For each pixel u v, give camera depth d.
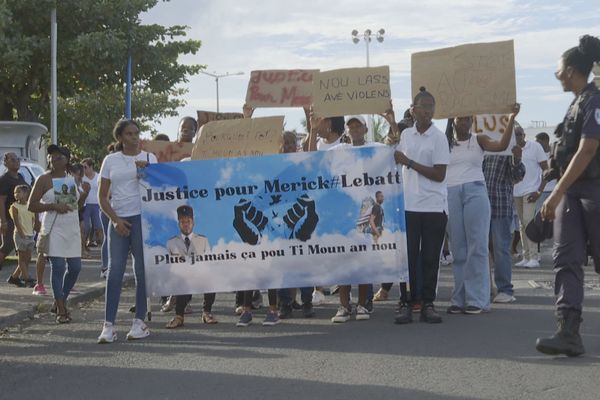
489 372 6.21
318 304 10.32
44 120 28.86
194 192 8.72
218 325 8.98
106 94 30.56
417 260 8.68
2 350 7.91
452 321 8.57
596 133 6.34
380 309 9.74
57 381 6.49
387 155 8.68
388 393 5.70
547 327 8.04
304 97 10.34
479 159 9.13
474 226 9.03
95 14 24.89
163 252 8.70
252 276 8.78
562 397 5.47
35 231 12.54
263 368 6.63
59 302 9.61
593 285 11.03
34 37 23.86
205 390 5.98
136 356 7.36
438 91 9.00
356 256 8.72
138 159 8.55
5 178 12.89
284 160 8.74
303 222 8.74
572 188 6.55
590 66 6.59
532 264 13.80
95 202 17.98
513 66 8.87
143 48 25.20
